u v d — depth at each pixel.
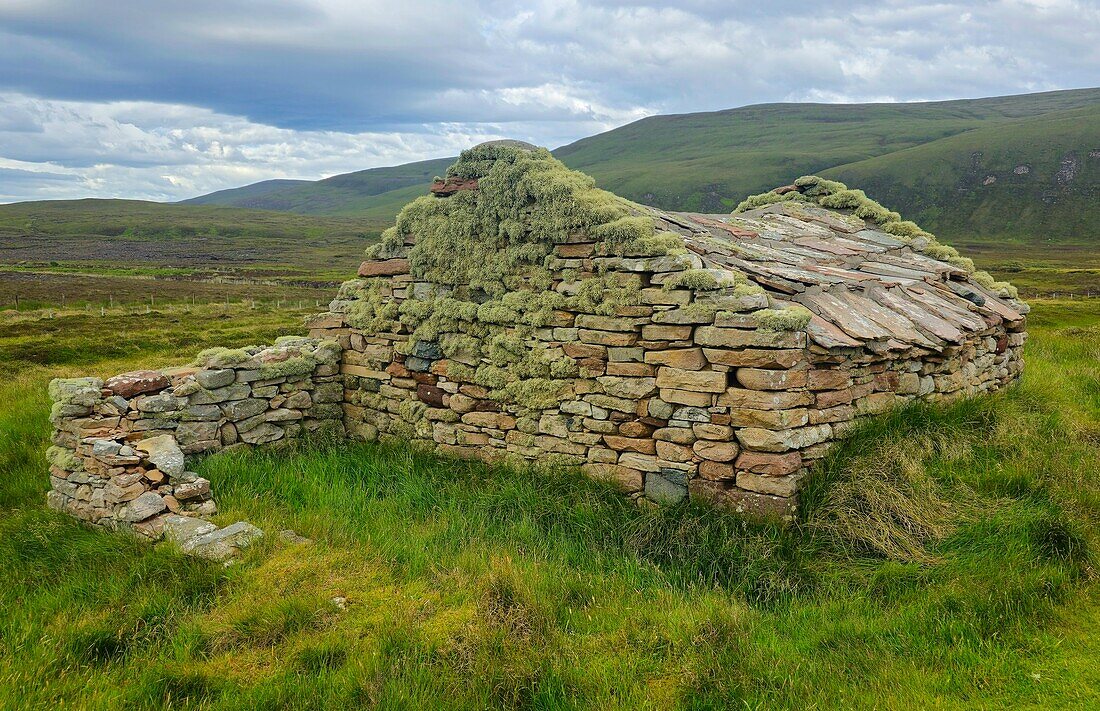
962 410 7.43
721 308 6.13
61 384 7.18
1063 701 3.72
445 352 8.16
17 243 127.62
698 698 3.80
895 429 6.68
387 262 8.89
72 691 3.98
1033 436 7.20
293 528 6.06
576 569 5.54
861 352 6.46
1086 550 5.26
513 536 6.05
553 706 3.74
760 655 4.20
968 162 170.75
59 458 7.07
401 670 3.97
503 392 7.63
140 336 29.02
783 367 5.80
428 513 6.63
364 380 9.09
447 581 5.05
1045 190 155.25
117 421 7.11
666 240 6.59
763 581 5.31
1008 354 9.50
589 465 7.08
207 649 4.33
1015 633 4.40
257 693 3.82
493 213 7.80
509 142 7.99
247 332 31.92
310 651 4.17
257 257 117.31
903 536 5.57
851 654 4.30
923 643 4.36
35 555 6.07
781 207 11.49
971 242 140.50
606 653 4.24
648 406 6.61
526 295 7.46
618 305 6.76
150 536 5.93
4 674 4.08
